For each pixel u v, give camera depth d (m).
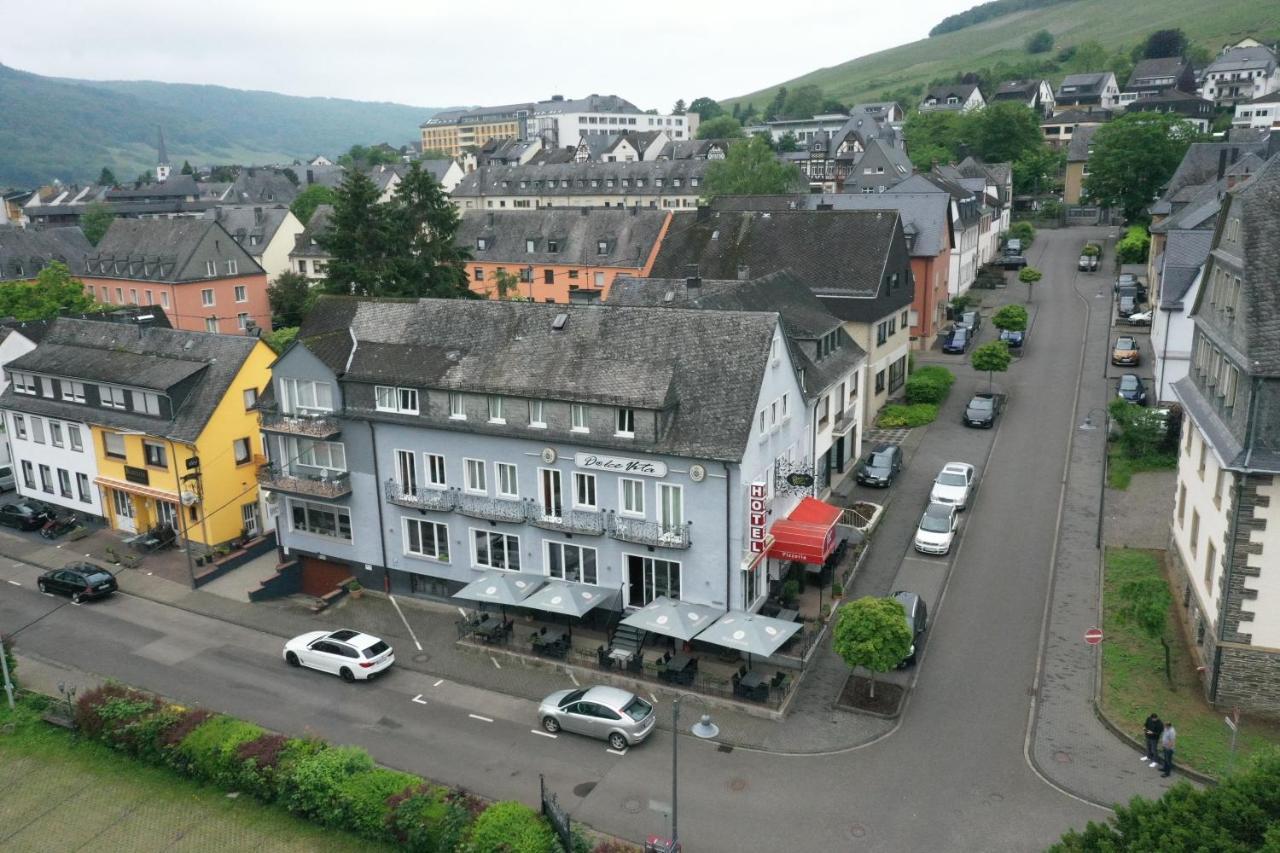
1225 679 32.00
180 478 49.75
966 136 157.75
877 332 60.91
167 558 50.78
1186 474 39.16
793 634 35.97
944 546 43.97
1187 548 37.78
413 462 43.41
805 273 62.84
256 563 50.00
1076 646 36.81
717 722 33.88
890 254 62.12
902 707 34.03
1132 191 116.19
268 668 39.59
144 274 100.31
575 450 39.19
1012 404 63.12
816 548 38.56
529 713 35.28
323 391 44.75
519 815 27.25
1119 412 53.84
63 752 34.16
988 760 30.88
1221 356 34.03
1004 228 120.75
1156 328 59.44
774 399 39.84
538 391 39.62
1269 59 194.00
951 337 75.56
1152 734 30.02
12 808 31.27
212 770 31.45
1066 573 42.06
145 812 30.73
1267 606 30.88
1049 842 27.16
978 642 37.53
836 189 150.62
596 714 32.97
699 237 69.19
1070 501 48.81
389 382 42.81
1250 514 30.41
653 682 36.06
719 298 50.75
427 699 36.59
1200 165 96.19
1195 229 60.00
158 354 53.88
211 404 49.75
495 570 42.50
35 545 53.56
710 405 37.50
